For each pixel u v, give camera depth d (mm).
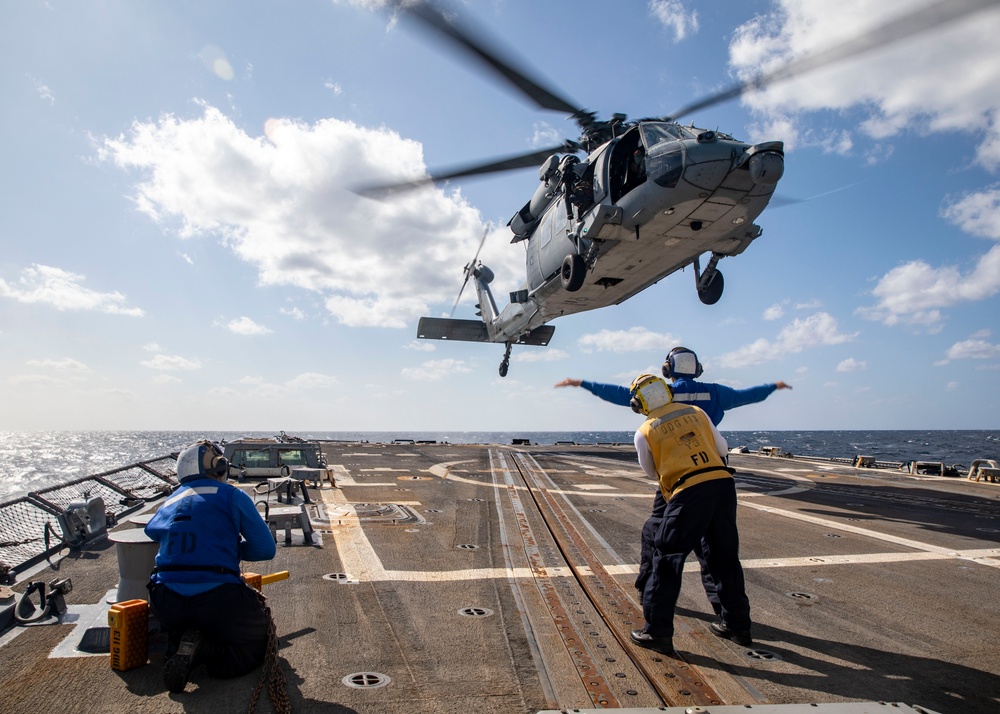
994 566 6285
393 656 3783
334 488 11039
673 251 14570
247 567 5801
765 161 11445
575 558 6305
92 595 4980
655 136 12711
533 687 3365
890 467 17406
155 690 3305
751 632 4320
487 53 10453
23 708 3086
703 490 3893
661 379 4273
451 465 16016
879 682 3504
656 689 3355
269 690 3219
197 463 3809
